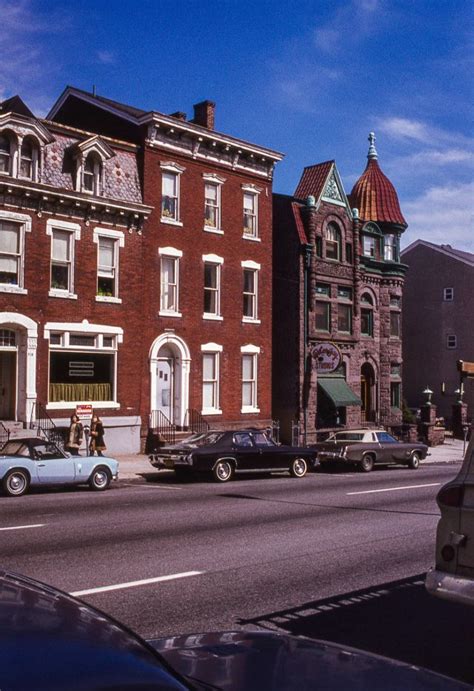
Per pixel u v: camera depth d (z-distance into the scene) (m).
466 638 6.70
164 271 29.67
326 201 37.06
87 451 24.08
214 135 30.88
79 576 8.75
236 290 32.22
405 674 3.08
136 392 28.11
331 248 37.53
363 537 11.74
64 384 26.23
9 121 24.52
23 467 17.42
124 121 29.72
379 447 26.12
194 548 10.64
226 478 21.27
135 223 28.30
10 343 25.16
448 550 6.07
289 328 35.62
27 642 2.21
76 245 26.50
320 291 36.56
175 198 29.98
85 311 26.64
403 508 15.26
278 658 3.18
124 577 8.75
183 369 29.88
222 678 2.91
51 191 25.38
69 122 32.56
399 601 7.95
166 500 16.47
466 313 50.72
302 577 8.95
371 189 41.97
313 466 26.22
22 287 24.95
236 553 10.33
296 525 12.88
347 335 37.84
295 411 35.16
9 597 2.54
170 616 7.14
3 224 24.84
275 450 22.36
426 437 39.41
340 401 35.59
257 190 33.34
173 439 28.28
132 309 28.09
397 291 41.00
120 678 2.16
